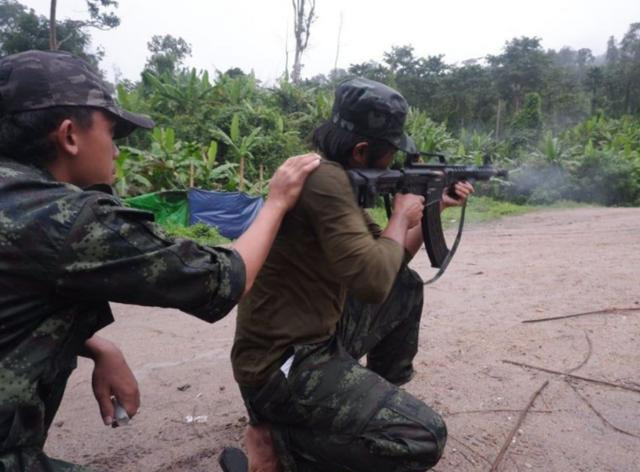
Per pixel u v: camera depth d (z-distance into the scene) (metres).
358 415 1.81
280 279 1.90
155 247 1.33
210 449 2.67
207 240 10.44
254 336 1.95
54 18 20.17
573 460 2.54
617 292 5.43
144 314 5.28
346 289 2.04
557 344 4.02
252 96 24.11
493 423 2.88
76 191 1.30
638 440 2.70
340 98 1.96
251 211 11.59
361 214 1.95
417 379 3.43
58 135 1.35
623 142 30.09
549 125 56.12
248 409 2.08
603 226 12.23
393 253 1.82
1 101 1.31
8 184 1.26
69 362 1.39
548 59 59.00
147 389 3.41
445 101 55.66
